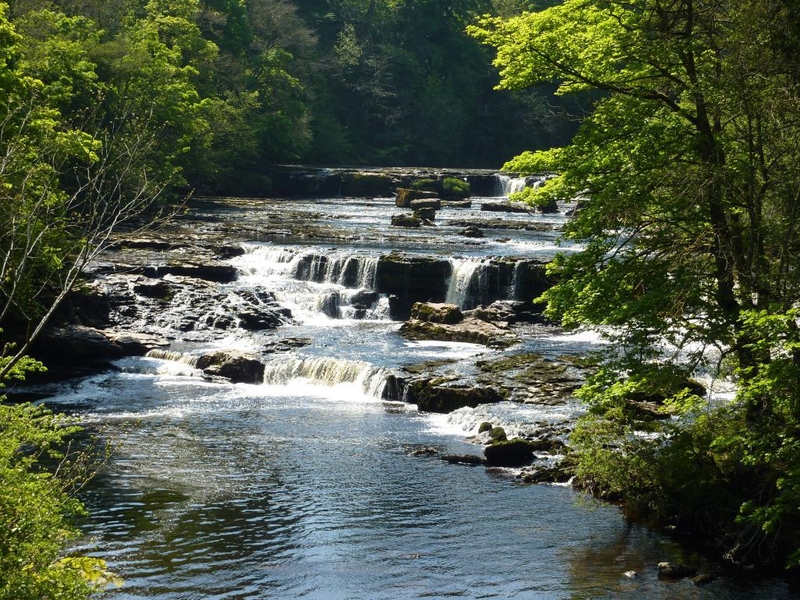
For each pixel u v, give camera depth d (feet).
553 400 105.19
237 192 317.22
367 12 435.53
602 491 78.54
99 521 71.15
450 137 431.43
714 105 69.72
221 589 59.52
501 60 79.77
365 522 72.02
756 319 59.00
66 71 189.06
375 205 287.28
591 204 72.95
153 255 175.22
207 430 98.89
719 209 70.54
